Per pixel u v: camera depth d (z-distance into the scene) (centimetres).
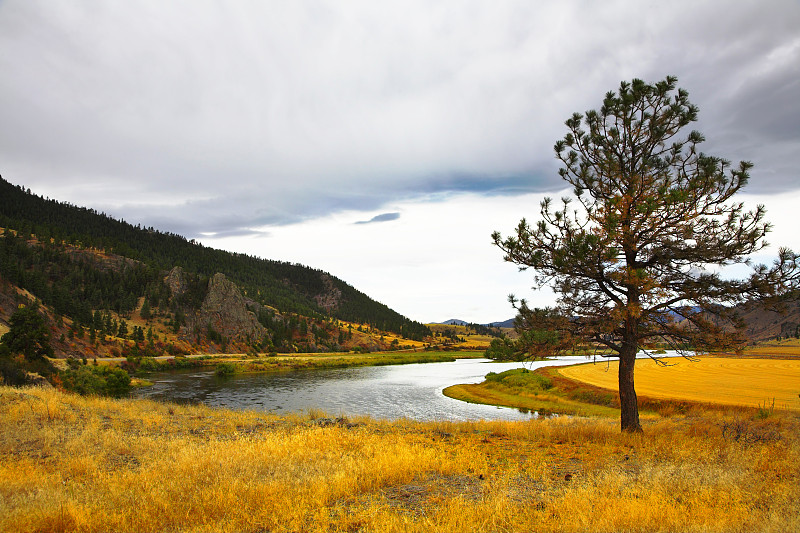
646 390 3038
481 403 3603
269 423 1653
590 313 1435
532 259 1377
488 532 529
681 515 562
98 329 10525
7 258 11962
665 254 1331
